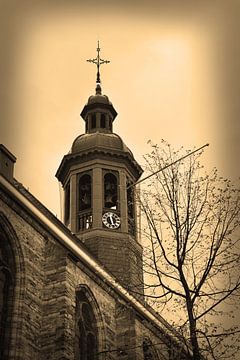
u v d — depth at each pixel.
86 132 50.97
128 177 47.50
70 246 30.67
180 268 22.52
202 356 21.45
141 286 30.45
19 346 25.36
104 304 32.62
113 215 44.69
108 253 42.16
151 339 34.00
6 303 26.36
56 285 28.41
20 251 27.69
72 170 47.56
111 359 31.66
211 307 21.88
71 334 27.36
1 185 27.39
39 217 29.39
